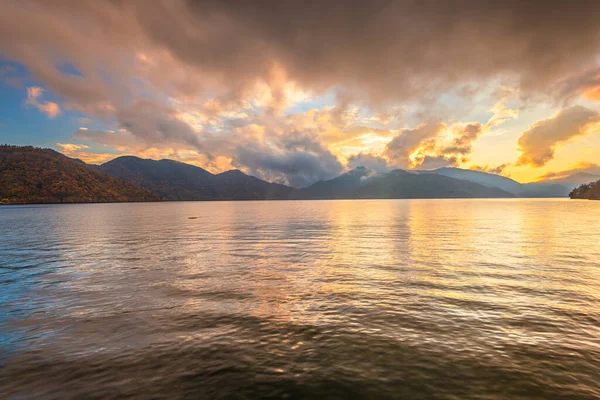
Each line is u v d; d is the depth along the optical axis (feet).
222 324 42.01
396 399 26.25
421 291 56.24
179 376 29.94
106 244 123.65
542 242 117.50
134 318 44.52
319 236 145.28
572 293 54.29
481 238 130.31
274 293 55.72
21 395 27.45
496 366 31.12
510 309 46.75
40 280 66.74
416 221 233.76
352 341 36.60
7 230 186.19
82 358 33.50
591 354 33.37
